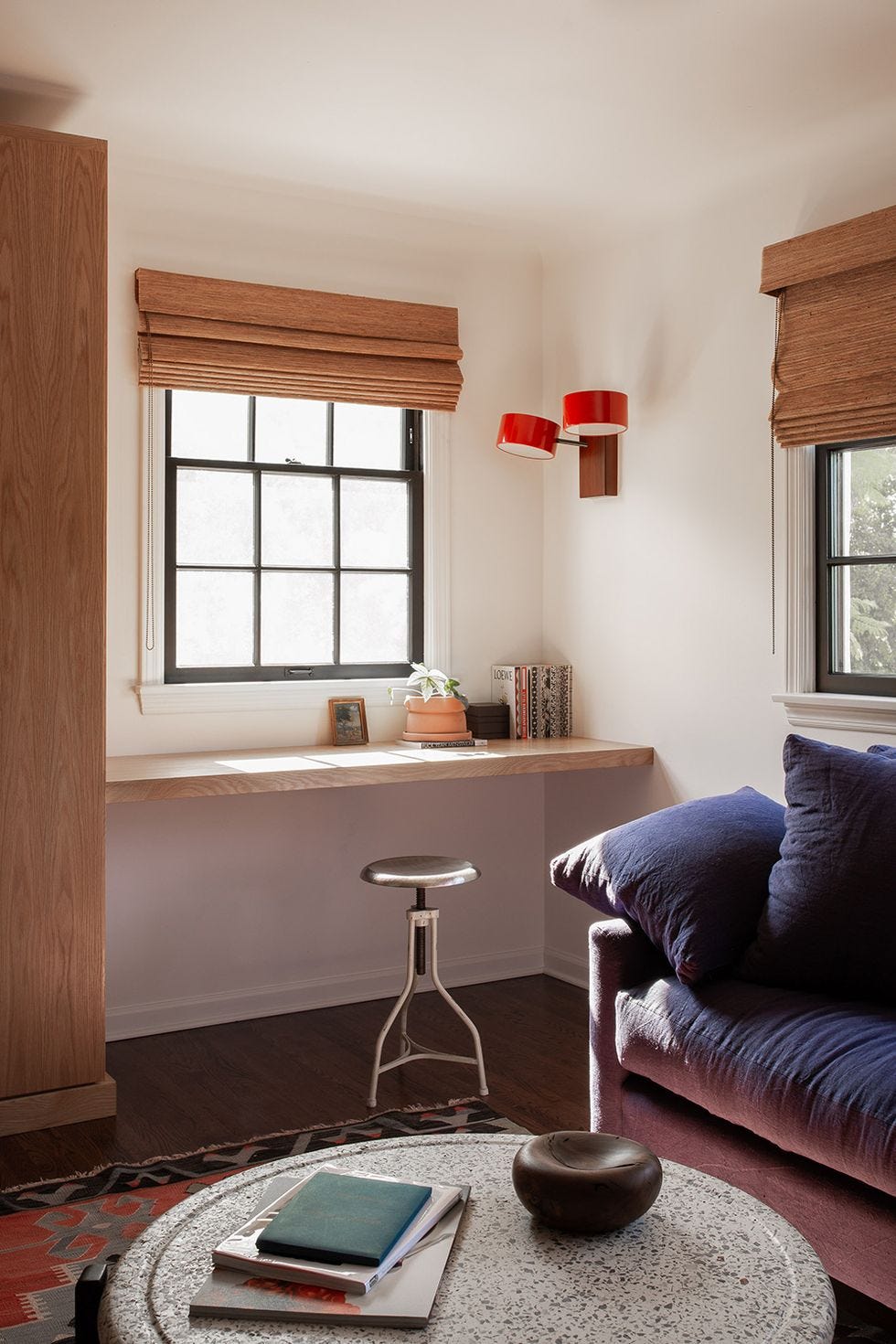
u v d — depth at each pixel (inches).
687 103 126.4
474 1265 59.1
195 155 144.3
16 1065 121.3
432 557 171.3
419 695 168.2
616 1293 56.4
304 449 163.5
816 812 102.0
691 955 101.0
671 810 117.4
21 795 121.3
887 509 131.2
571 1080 134.4
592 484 167.5
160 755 150.3
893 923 94.7
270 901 158.6
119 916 148.9
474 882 174.7
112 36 113.1
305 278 159.0
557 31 111.0
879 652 132.4
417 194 155.8
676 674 156.3
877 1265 80.2
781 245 135.7
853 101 124.9
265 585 160.9
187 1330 53.4
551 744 164.4
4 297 119.7
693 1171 70.7
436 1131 119.3
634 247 162.6
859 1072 83.5
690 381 153.6
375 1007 162.7
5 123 128.2
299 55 116.8
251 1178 69.8
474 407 174.4
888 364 125.5
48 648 122.2
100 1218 100.6
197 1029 152.6
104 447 124.9
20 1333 83.0
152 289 146.9
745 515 145.5
